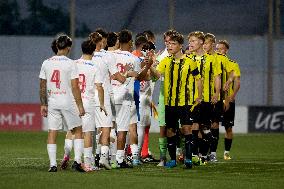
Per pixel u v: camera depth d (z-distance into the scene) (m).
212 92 32.97
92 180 24.61
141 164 31.88
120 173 27.30
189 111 29.56
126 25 71.06
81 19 73.75
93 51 28.14
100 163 28.75
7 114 59.16
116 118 29.73
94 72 27.89
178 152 32.78
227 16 72.50
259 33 72.25
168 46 29.84
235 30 72.62
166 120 30.09
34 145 44.12
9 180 24.31
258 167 30.95
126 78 29.42
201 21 72.44
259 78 65.44
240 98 65.62
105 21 71.88
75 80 26.77
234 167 30.81
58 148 42.22
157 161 33.75
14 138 50.06
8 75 65.75
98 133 29.61
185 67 29.52
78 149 27.52
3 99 65.62
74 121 27.20
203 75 32.88
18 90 65.81
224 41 34.75
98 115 28.75
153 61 29.56
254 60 67.12
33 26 72.75
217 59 34.16
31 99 65.81
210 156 34.25
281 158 36.72
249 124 58.34
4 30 72.44
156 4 70.56
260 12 72.25
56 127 27.30
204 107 32.81
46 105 27.23
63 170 27.98
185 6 72.00
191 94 29.52
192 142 29.88
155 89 60.41
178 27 71.81
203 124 32.88
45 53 67.19
